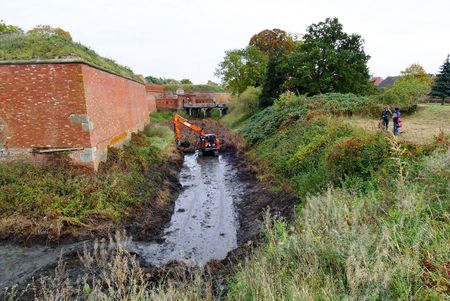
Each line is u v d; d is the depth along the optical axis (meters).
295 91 31.95
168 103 55.22
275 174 15.16
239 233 11.01
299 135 16.95
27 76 12.05
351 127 13.59
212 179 18.55
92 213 10.38
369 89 31.83
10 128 12.31
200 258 9.30
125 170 13.94
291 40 51.56
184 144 27.31
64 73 12.06
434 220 4.99
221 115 50.44
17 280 7.35
